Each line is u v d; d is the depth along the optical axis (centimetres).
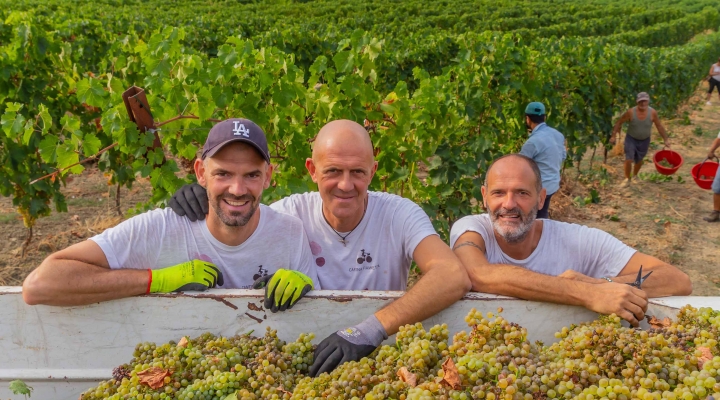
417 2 4206
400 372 229
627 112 1038
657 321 265
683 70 1764
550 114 884
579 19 3906
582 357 238
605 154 1109
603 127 1046
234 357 250
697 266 732
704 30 5116
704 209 946
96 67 940
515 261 335
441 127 596
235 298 272
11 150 618
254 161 276
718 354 232
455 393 213
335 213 303
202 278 278
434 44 1198
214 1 3725
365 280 324
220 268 301
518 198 315
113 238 285
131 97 449
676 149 1381
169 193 498
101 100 523
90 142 493
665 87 1599
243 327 276
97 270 269
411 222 319
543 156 706
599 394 214
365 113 532
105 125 466
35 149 638
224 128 274
